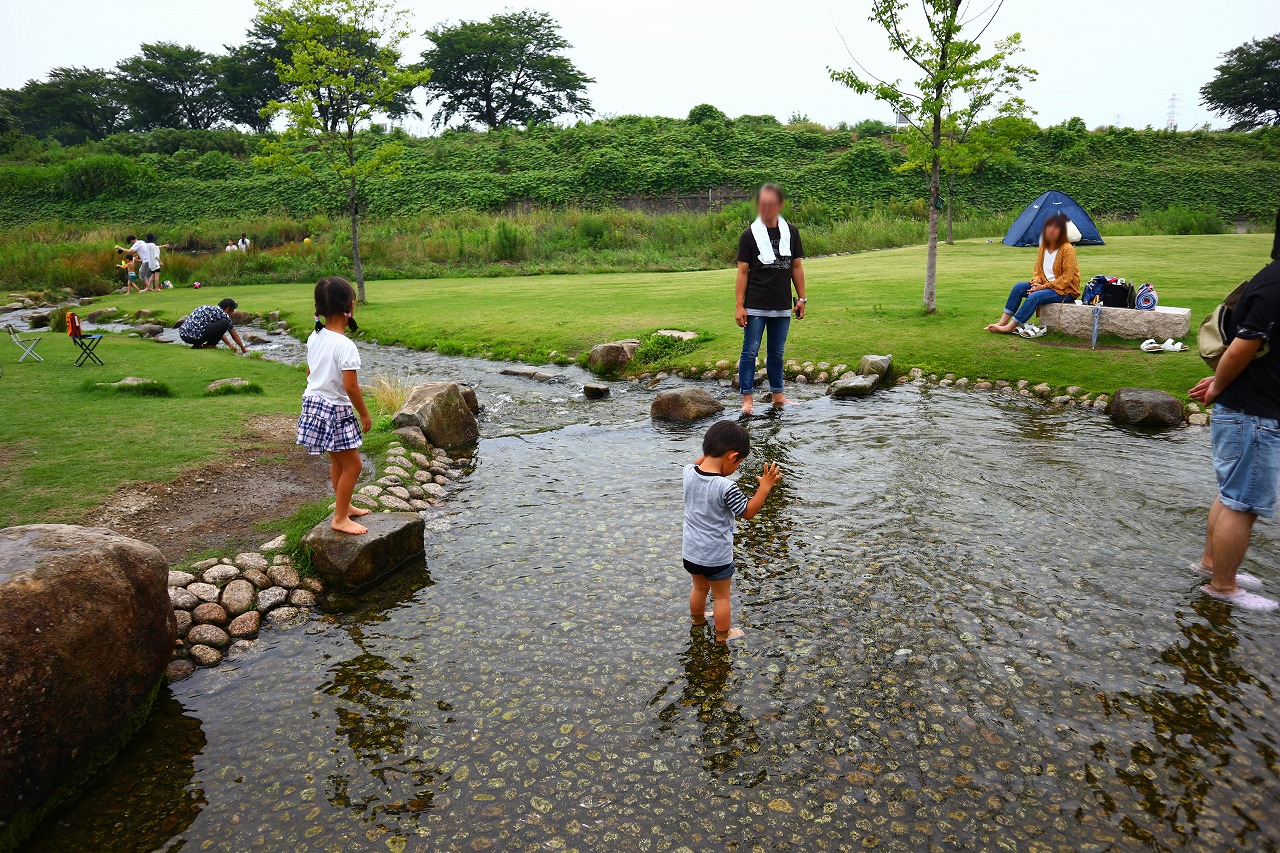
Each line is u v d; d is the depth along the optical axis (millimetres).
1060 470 6598
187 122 72500
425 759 3449
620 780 3273
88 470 6520
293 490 6387
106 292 25312
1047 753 3344
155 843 3049
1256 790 3092
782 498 6238
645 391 10375
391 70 17422
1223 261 16812
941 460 6941
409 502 6453
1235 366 4152
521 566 5289
